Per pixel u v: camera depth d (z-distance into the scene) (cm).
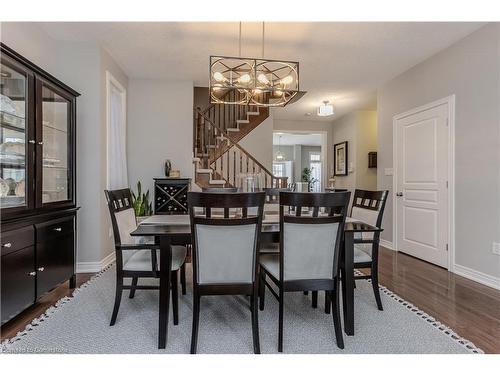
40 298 240
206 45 350
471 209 318
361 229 208
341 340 187
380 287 291
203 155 579
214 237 179
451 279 316
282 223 185
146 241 288
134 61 398
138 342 192
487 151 299
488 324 216
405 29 311
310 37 330
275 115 716
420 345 189
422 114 396
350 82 478
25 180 225
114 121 411
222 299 265
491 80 294
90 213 340
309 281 190
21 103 225
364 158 666
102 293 273
